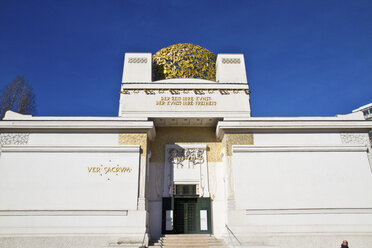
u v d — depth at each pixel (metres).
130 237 11.38
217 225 13.45
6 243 11.11
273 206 12.35
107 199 12.14
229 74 15.30
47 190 12.07
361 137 13.69
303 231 11.90
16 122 12.93
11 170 12.21
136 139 13.24
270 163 12.99
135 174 12.58
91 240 11.35
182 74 15.70
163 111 14.09
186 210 13.89
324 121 13.62
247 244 11.53
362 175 12.88
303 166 12.97
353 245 11.65
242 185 12.66
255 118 13.76
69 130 13.22
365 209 12.36
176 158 14.45
